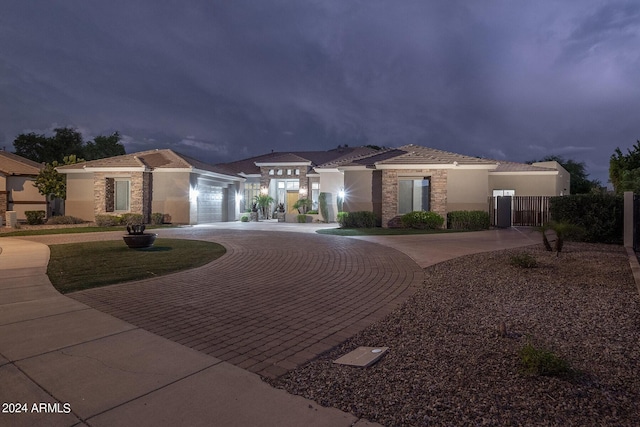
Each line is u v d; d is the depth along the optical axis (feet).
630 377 10.79
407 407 9.55
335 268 29.25
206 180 85.05
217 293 21.74
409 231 59.06
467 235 53.21
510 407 9.39
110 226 71.51
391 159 67.05
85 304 19.02
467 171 64.54
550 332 14.55
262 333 15.29
